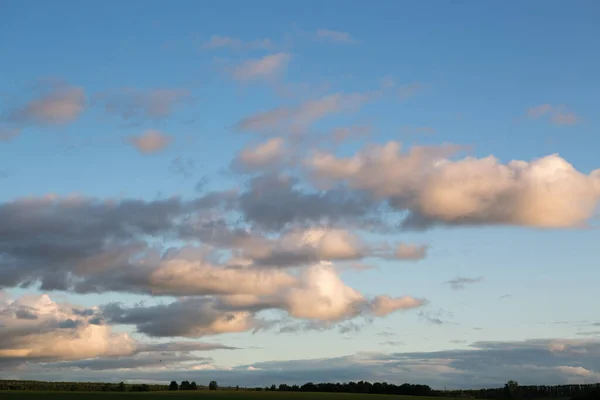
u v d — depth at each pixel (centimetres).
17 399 15425
